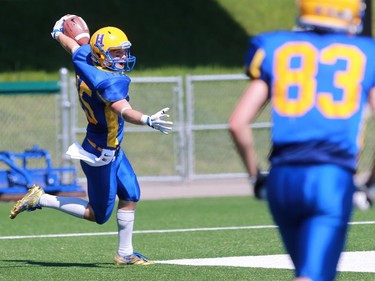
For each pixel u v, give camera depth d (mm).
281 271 23594
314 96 13555
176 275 23078
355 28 13992
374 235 30734
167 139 58375
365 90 13664
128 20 79062
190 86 51562
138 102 64688
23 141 59750
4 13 77375
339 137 13508
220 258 26219
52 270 24281
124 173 24094
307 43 13672
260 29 81938
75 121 48875
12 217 24172
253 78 13773
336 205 13344
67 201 23875
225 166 58344
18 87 46969
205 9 82688
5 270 24422
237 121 13422
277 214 13812
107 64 22422
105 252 28141
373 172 13422
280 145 13664
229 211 39875
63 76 47625
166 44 77062
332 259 13281
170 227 34750
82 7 79062
